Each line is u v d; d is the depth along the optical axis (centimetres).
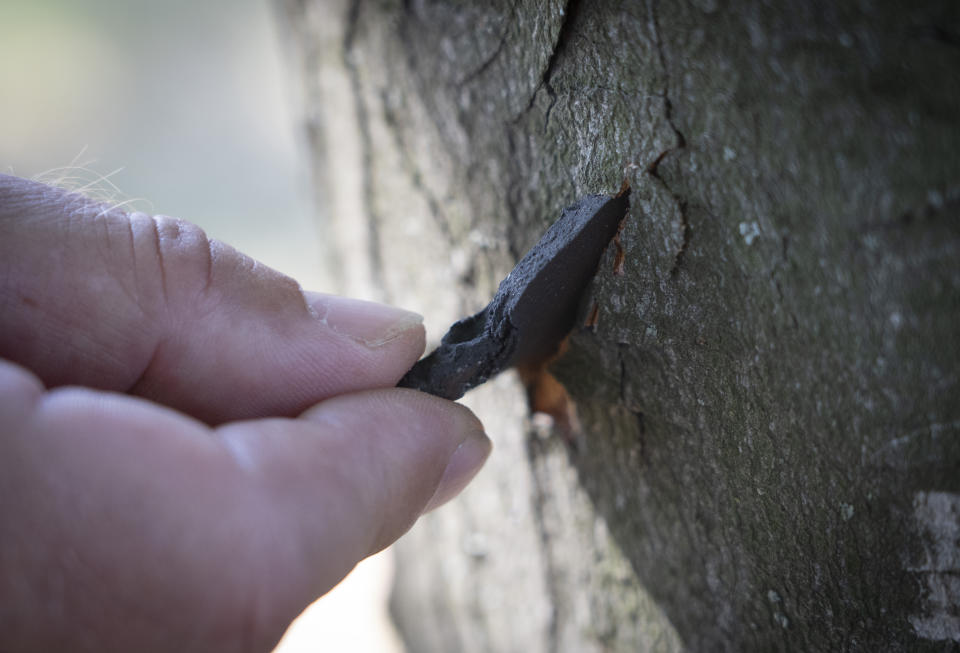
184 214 91
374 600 55
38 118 91
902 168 27
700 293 29
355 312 30
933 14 27
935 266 27
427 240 34
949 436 28
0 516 28
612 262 30
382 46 34
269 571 28
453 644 39
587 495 33
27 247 29
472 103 32
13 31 92
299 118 40
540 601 35
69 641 28
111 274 29
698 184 29
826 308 28
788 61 28
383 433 29
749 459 29
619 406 31
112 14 94
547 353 31
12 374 28
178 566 28
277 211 93
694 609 32
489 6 31
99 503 28
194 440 28
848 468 28
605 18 29
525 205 31
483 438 30
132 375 30
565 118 30
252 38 97
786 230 28
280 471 28
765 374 29
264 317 30
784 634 30
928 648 29
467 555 37
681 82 28
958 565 28
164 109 95
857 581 29
